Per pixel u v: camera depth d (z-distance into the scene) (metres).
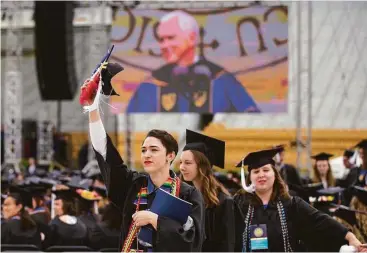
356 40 54.38
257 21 48.06
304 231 16.98
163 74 48.91
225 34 48.41
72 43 50.72
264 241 16.83
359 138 55.31
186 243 12.12
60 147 61.28
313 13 54.38
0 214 30.22
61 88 50.91
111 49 12.99
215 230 17.91
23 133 62.06
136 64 49.06
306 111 55.22
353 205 22.94
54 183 37.00
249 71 48.22
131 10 49.00
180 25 48.56
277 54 48.00
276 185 17.27
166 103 48.91
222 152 19.48
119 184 13.11
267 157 17.23
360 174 32.47
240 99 48.38
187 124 61.12
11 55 54.91
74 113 64.19
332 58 54.94
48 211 30.42
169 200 12.21
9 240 25.97
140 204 12.84
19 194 28.53
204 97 48.50
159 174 12.94
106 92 13.00
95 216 28.42
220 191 18.50
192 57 48.62
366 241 21.33
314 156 36.81
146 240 12.47
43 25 49.75
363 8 53.94
